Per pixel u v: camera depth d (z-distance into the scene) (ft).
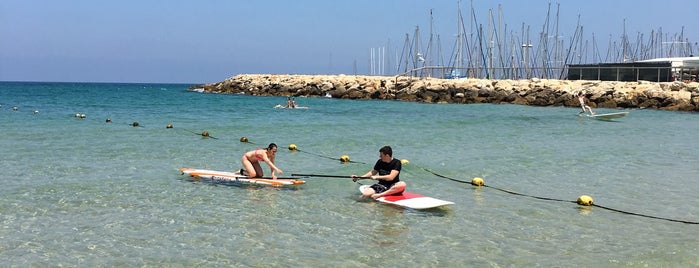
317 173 56.08
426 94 213.25
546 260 30.27
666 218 39.14
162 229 34.65
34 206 39.75
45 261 28.99
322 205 41.19
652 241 33.83
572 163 62.80
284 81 276.00
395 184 43.21
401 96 222.69
